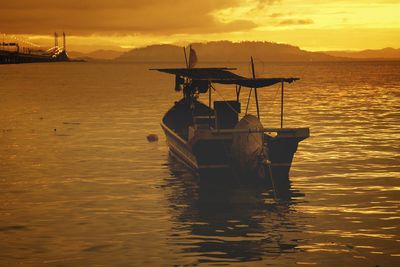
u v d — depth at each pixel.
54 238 20.47
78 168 32.84
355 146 40.41
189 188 28.19
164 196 26.59
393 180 29.69
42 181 29.55
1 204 25.00
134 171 32.19
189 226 21.91
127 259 18.45
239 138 28.55
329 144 41.34
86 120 56.62
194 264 18.05
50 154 37.25
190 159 31.08
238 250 19.34
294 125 53.09
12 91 105.44
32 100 82.88
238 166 28.92
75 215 23.36
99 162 34.59
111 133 47.16
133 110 67.38
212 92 109.00
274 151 29.08
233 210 24.30
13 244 19.81
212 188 28.23
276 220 22.72
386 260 18.42
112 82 145.50
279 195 26.78
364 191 27.41
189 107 38.91
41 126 51.69
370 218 22.97
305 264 18.09
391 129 50.03
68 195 26.69
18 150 38.66
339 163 34.28
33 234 20.89
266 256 18.73
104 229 21.48
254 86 30.36
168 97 89.56
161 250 19.28
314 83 143.38
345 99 87.25
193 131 30.42
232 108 30.75
